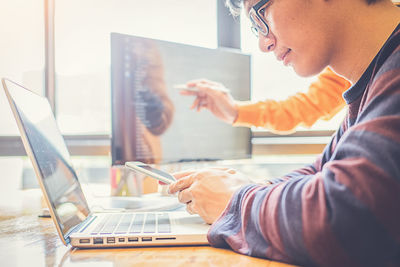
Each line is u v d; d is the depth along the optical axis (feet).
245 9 2.18
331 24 1.88
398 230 1.22
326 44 1.92
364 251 1.24
